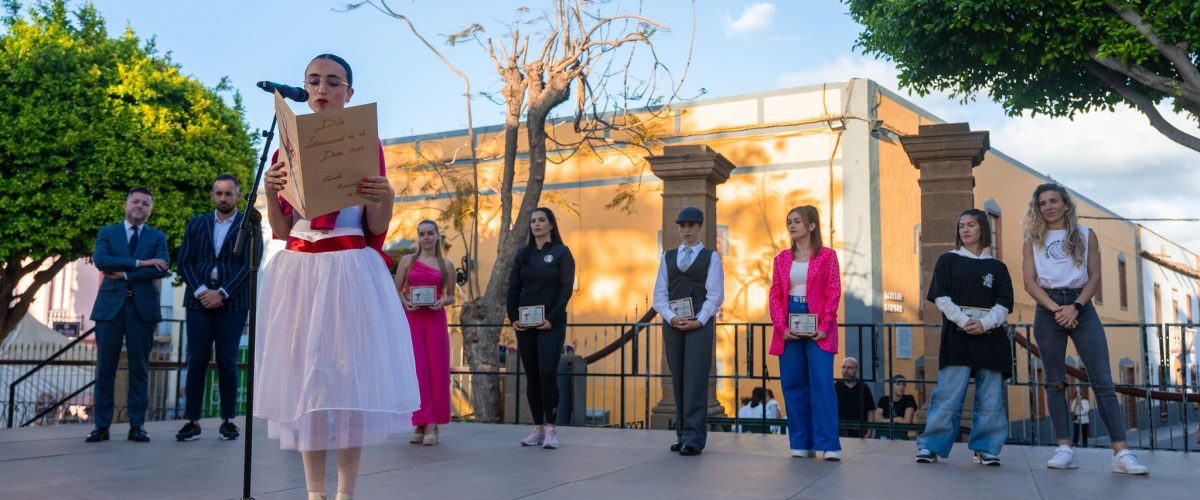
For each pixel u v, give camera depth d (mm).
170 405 16812
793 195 15695
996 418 5051
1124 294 25688
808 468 4840
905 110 16438
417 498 3748
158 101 16000
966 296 5051
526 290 5852
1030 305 19594
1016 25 9773
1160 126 9688
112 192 14820
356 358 2598
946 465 5043
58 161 14555
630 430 7109
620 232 16891
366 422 2656
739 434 6727
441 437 6508
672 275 5664
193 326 5914
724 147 16312
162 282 22938
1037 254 5070
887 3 10070
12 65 14852
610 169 17078
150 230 6102
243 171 16750
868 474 4629
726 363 15680
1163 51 8891
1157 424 18703
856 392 8695
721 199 16250
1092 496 3965
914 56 10289
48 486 3951
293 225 2768
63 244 14641
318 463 2727
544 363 5754
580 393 9789
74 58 15125
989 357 5004
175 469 4520
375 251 2779
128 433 5898
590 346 16625
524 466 4836
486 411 11055
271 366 2656
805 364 5438
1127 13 9062
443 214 15992
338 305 2617
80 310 23859
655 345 15945
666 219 8750
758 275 15750
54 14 16109
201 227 5988
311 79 2732
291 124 2375
